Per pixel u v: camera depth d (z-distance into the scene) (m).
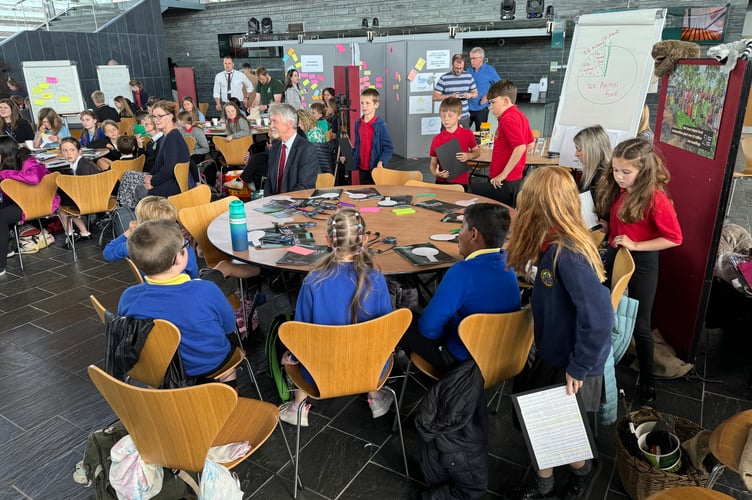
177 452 1.46
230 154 6.12
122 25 11.62
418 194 3.53
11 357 3.02
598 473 2.10
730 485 2.04
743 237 3.09
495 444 2.27
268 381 2.74
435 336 1.95
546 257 1.59
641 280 2.39
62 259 4.56
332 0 10.67
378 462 2.17
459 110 4.19
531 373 1.85
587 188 2.94
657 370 2.73
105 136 6.22
